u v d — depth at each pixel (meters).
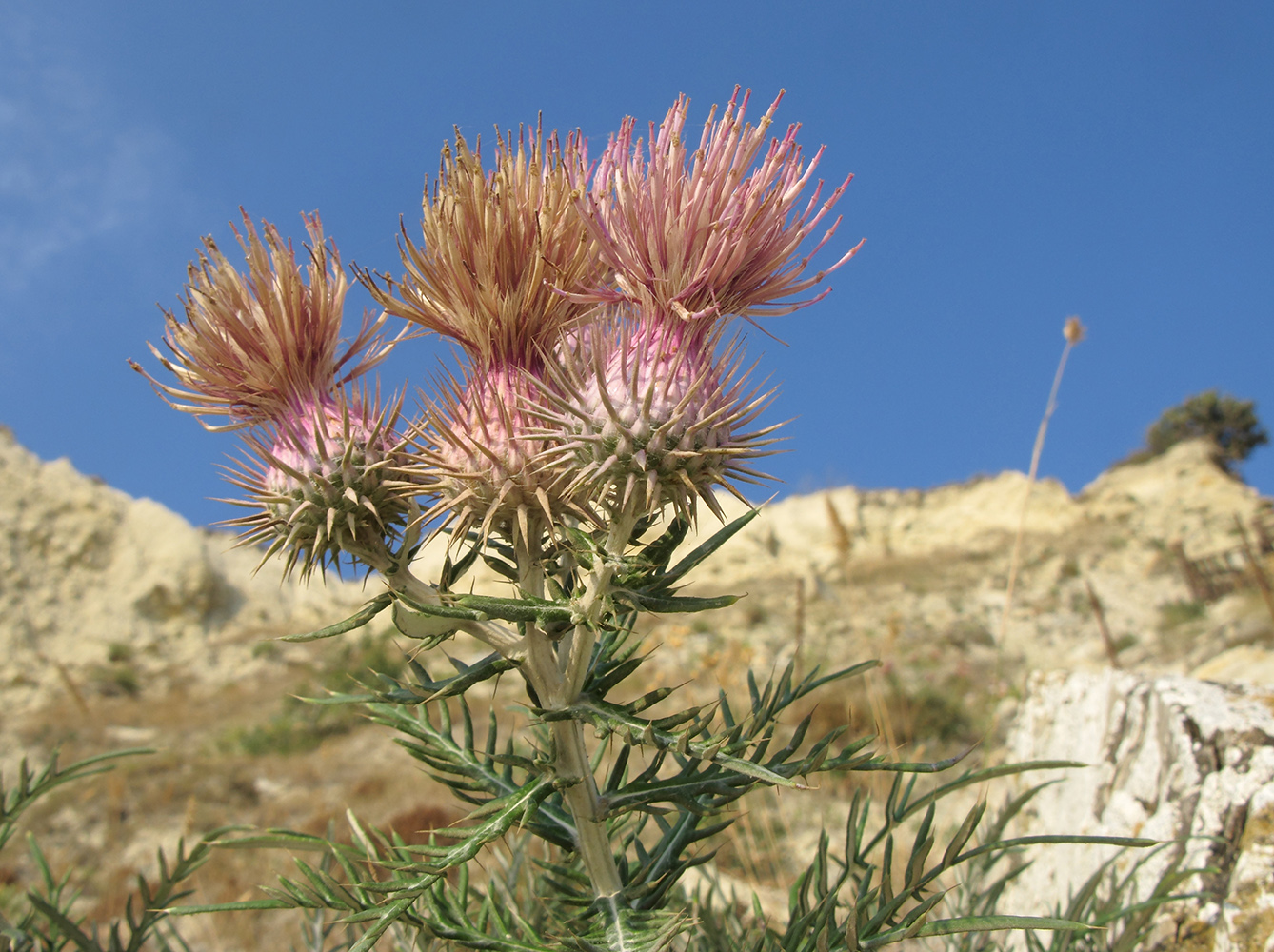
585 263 0.18
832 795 0.60
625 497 0.16
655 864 0.19
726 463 0.17
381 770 1.17
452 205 0.18
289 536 0.18
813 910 0.18
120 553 2.71
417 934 0.19
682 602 0.16
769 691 0.18
